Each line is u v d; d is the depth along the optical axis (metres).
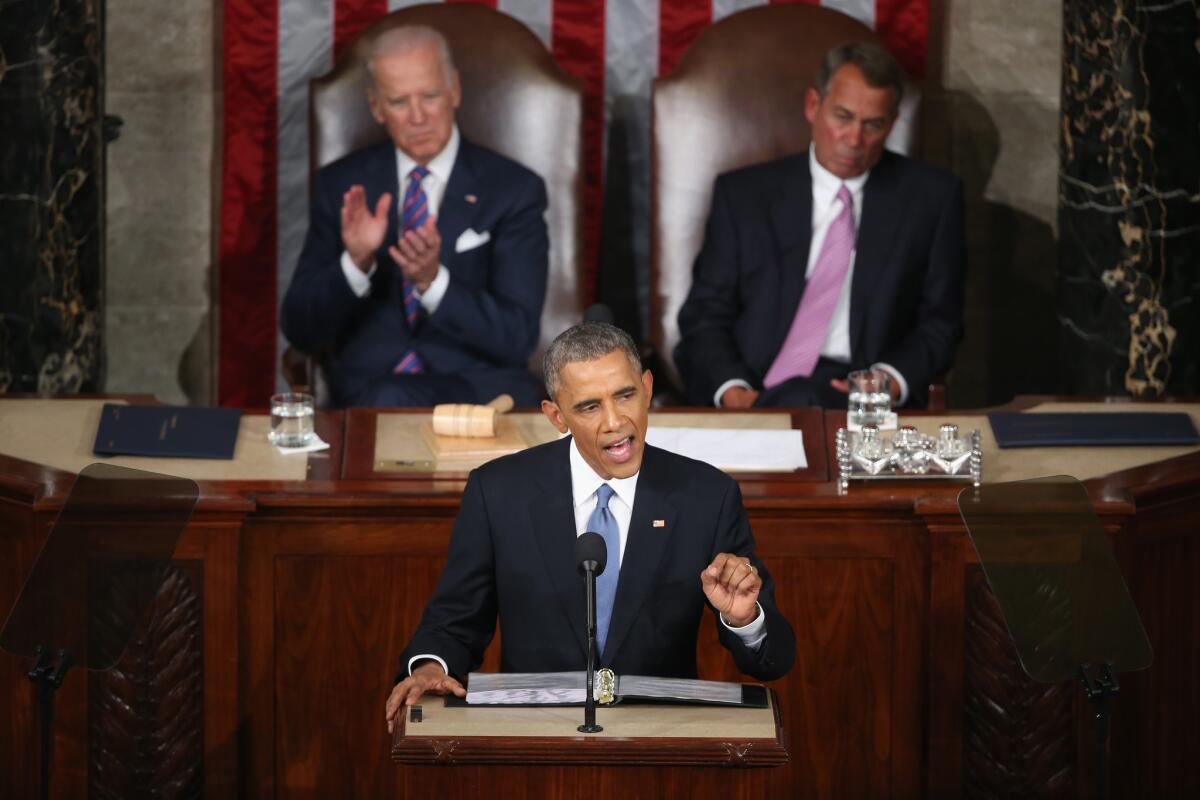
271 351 26.45
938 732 14.20
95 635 11.47
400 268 23.75
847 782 14.59
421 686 10.48
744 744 9.63
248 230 26.19
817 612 14.46
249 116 25.91
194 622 13.94
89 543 11.62
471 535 11.60
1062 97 23.47
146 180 26.36
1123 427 16.27
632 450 10.80
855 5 25.77
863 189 23.36
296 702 14.45
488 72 23.84
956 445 14.95
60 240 22.44
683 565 11.39
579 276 24.06
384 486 14.55
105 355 26.09
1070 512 11.86
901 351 23.09
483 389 23.22
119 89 26.17
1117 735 14.45
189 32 26.08
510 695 10.34
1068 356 23.62
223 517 13.83
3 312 22.09
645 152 26.39
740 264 23.41
